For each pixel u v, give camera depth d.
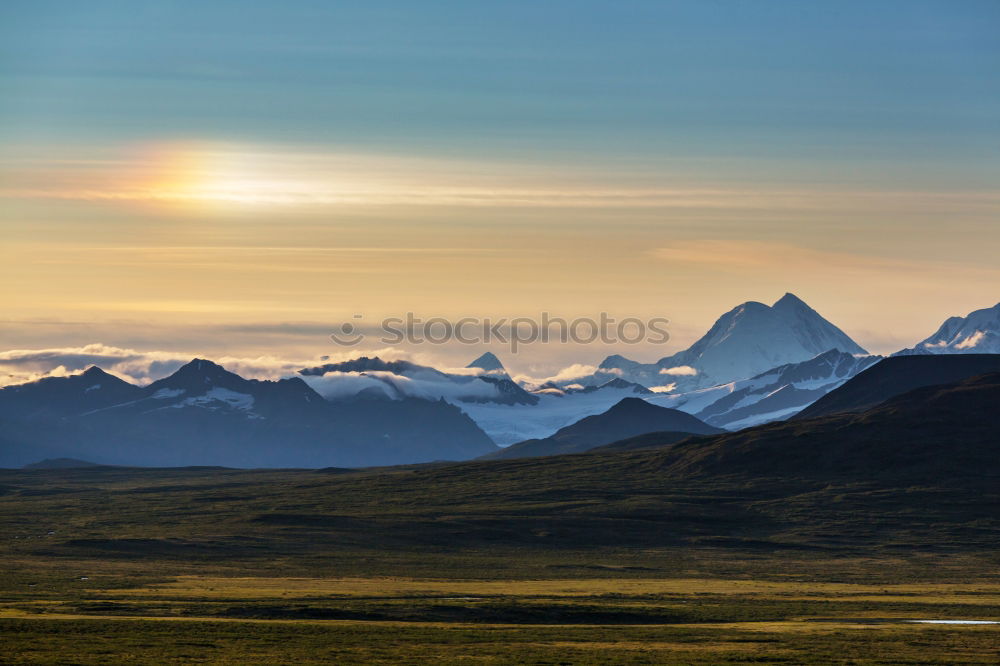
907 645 134.12
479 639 138.12
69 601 166.00
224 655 122.19
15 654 118.06
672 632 146.62
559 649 130.62
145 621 144.25
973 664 121.94
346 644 131.75
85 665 113.94
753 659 124.06
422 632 143.00
